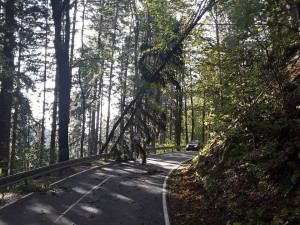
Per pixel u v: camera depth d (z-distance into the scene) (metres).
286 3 7.21
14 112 26.73
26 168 17.92
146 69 20.84
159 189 13.16
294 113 7.93
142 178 16.20
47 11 27.53
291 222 5.77
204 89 15.35
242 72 10.75
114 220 8.27
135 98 22.48
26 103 26.36
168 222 8.18
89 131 43.25
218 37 16.03
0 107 20.55
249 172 8.68
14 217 8.24
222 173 10.50
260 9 6.93
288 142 7.73
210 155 14.38
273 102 9.11
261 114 9.24
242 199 7.97
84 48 30.16
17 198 10.56
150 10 14.98
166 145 45.31
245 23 7.34
